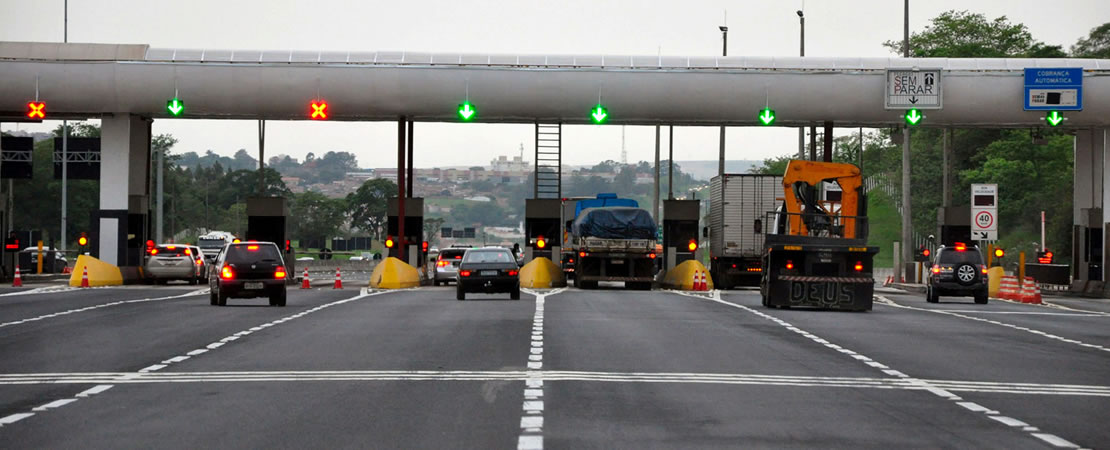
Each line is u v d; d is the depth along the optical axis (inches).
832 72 3164.4
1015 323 1941.4
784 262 2231.8
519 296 2576.3
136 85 3149.6
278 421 782.5
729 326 1728.6
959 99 3171.8
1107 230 3319.4
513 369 1109.7
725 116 3225.9
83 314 1934.1
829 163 2485.2
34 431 740.0
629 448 684.7
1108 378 1114.1
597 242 3211.1
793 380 1049.5
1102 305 2723.9
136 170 3398.1
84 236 3289.9
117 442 697.6
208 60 3164.4
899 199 7706.7
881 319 1978.3
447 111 3218.5
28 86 3142.2
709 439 719.1
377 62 3176.7
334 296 2719.0
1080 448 706.2
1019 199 6363.2
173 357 1221.7
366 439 708.7
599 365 1153.4
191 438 711.7
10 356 1231.5
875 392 974.4
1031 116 3213.6
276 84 3152.1
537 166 3639.3
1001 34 6978.4
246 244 2212.1
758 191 3371.1
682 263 3405.5
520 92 3169.3
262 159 4104.3
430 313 1987.0
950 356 1309.1
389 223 3422.7
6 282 3558.1
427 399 894.4
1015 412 866.8
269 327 1648.6
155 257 3422.7
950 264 2738.7
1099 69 3164.4
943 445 709.9
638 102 3186.5
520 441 701.9
